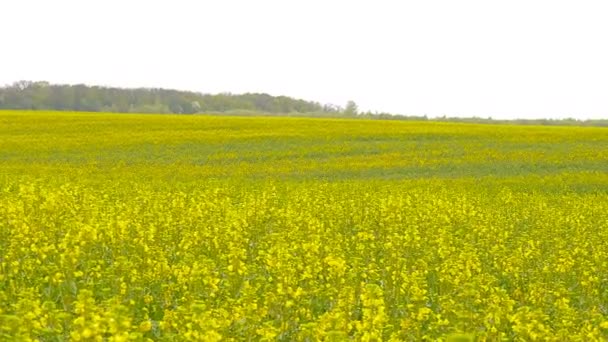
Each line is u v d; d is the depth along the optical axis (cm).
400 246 1636
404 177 3838
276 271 1277
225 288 1206
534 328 952
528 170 4125
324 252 1507
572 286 1488
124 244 1519
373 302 921
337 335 812
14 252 1392
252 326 984
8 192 2278
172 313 970
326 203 2373
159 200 2169
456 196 2773
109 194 2484
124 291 1155
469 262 1403
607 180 3675
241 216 1850
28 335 804
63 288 1213
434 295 1301
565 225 2230
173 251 1584
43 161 4106
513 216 2372
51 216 1708
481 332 973
